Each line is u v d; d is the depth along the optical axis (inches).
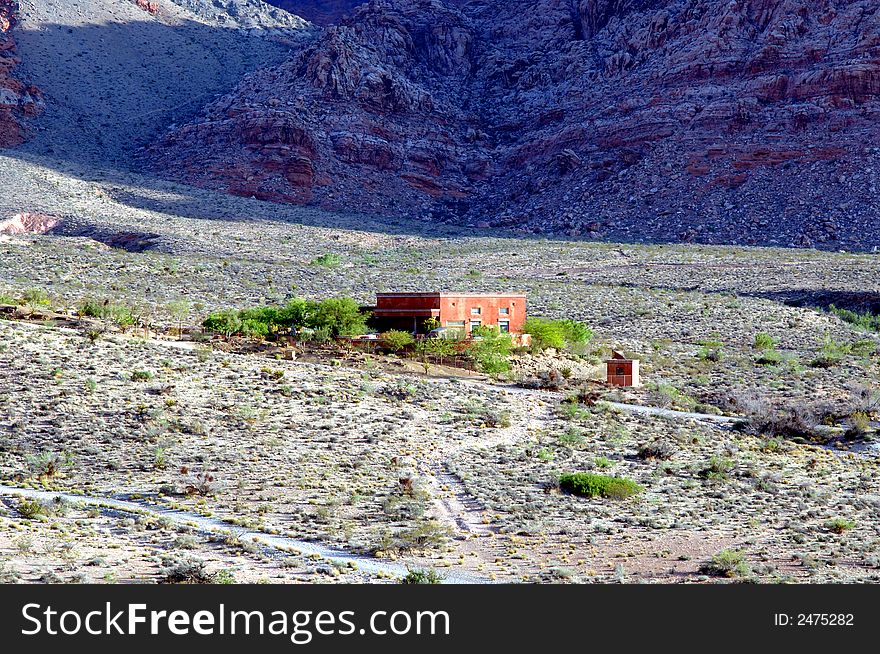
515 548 1736.0
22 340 3287.4
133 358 3270.2
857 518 2096.5
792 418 3272.6
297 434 2662.4
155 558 1504.7
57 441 2407.7
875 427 3314.5
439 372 3698.3
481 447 2714.1
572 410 3184.1
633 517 2001.7
